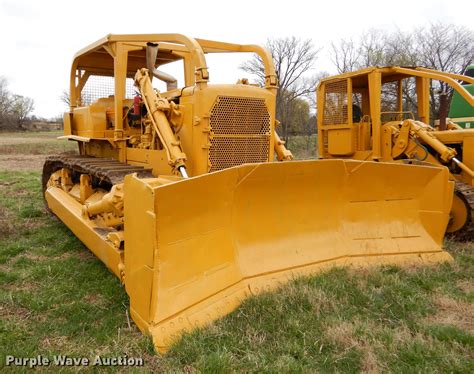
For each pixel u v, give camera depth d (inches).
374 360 105.3
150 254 114.0
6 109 1845.5
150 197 112.0
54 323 129.8
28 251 207.5
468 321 128.6
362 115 309.3
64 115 278.8
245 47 186.1
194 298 121.9
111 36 198.4
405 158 257.1
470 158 233.3
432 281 156.4
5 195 349.1
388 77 295.0
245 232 145.2
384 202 177.3
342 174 161.9
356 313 130.2
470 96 244.2
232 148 161.8
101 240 155.3
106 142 233.3
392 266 165.8
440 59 838.5
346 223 171.0
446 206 178.7
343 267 159.6
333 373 101.9
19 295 150.6
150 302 114.2
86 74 263.4
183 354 106.5
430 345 112.5
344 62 950.4
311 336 115.9
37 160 733.9
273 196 149.4
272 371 100.7
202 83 154.9
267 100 169.0
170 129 158.9
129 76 244.8
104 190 207.5
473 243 219.6
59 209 225.6
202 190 124.0
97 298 150.3
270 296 134.1
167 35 171.6
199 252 127.0
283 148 187.0
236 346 110.4
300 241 158.2
